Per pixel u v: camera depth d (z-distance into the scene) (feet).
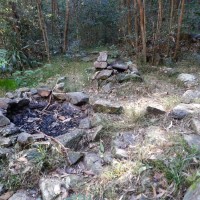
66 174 6.93
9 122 9.05
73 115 9.98
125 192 6.05
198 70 13.25
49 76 14.17
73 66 15.39
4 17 15.46
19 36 16.26
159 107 9.12
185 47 16.08
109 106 9.60
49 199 6.15
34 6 16.94
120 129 8.44
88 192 6.26
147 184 6.07
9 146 8.02
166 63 13.96
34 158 7.24
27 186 6.73
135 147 7.38
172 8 13.78
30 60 16.48
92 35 20.36
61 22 18.53
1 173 7.00
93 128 8.68
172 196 5.73
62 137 8.02
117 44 19.19
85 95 10.67
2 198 6.47
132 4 15.61
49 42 17.54
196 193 5.16
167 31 14.07
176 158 6.44
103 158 7.26
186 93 10.18
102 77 12.19
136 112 9.19
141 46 14.78
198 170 5.89
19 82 13.21
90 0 19.11
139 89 11.27
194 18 15.51
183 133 7.59
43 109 10.58
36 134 8.38
